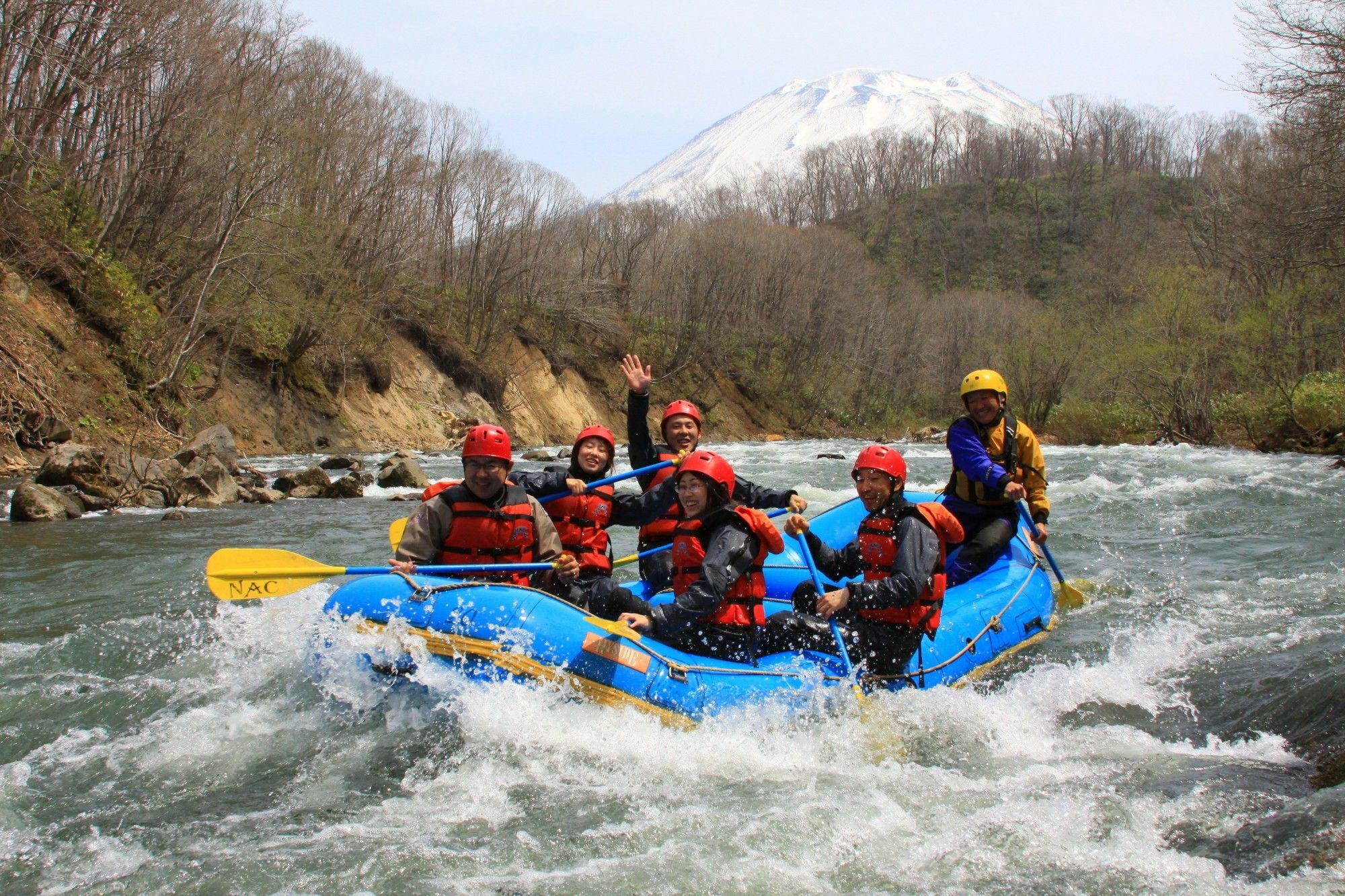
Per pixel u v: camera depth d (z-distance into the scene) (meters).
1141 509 11.15
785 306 50.12
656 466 5.74
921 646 5.11
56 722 4.54
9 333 15.88
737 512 4.66
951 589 6.05
